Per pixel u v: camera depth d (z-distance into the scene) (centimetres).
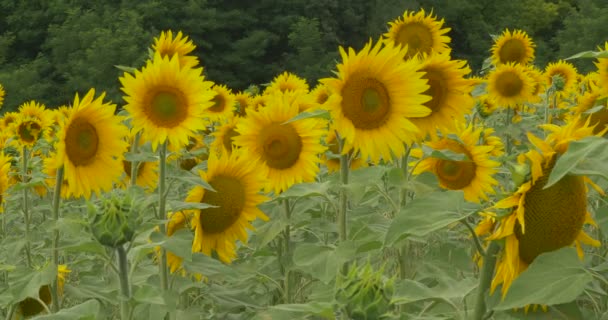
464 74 447
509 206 244
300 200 547
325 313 250
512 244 245
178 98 484
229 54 5103
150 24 4950
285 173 535
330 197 427
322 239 596
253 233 524
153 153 512
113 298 381
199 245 452
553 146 247
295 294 512
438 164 541
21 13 5316
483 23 5781
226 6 5344
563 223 248
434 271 348
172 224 466
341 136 418
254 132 534
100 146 477
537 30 6009
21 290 407
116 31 4662
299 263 383
